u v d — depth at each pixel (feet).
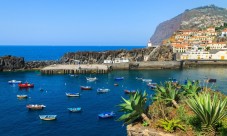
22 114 218.59
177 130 65.92
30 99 280.10
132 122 72.84
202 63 587.27
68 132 173.88
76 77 451.12
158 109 75.82
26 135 169.58
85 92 319.27
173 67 552.82
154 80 406.21
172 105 83.76
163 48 616.39
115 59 597.11
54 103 259.60
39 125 188.85
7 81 411.34
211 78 403.34
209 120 63.16
